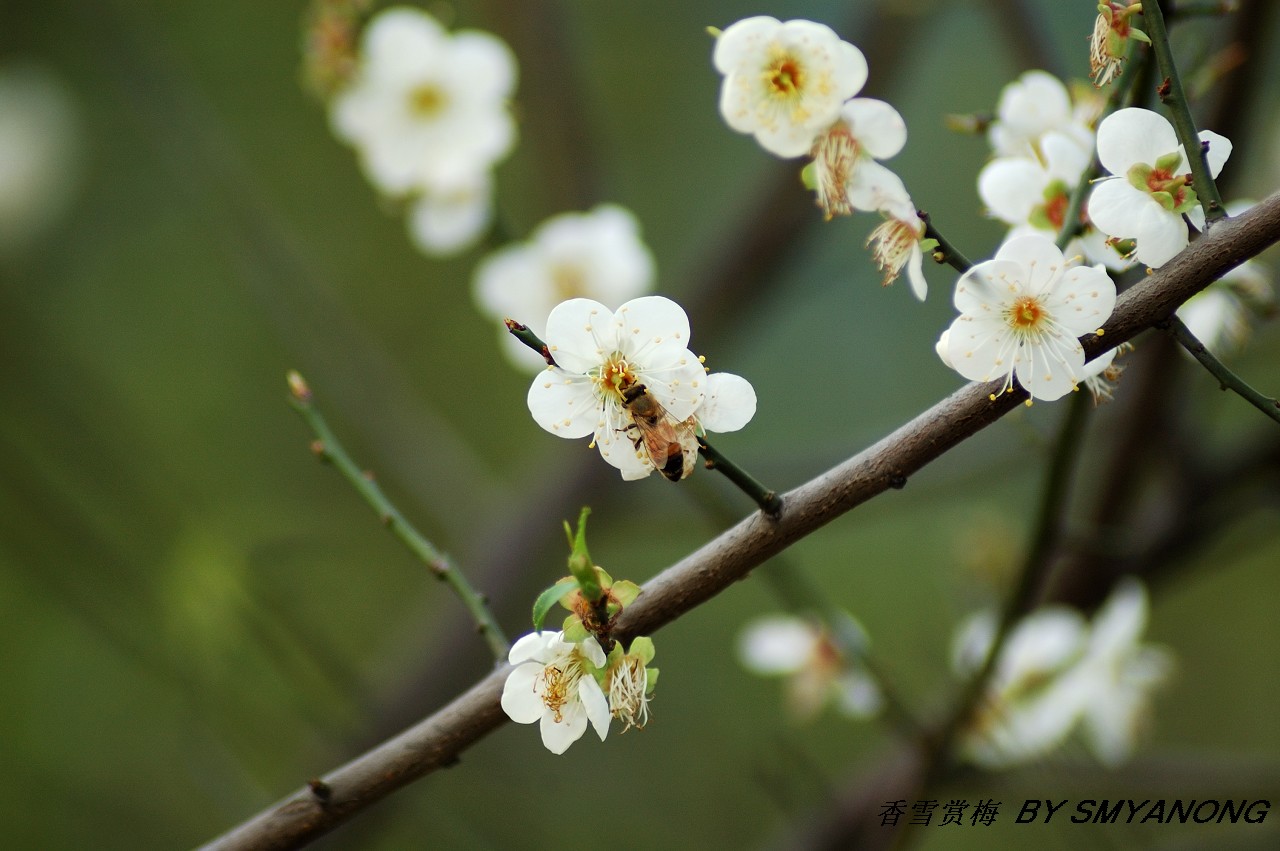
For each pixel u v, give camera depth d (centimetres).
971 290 65
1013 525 111
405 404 119
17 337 107
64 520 89
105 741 117
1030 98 70
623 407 65
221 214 113
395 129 86
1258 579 124
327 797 66
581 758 111
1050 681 79
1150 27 65
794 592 77
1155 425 82
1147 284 65
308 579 127
